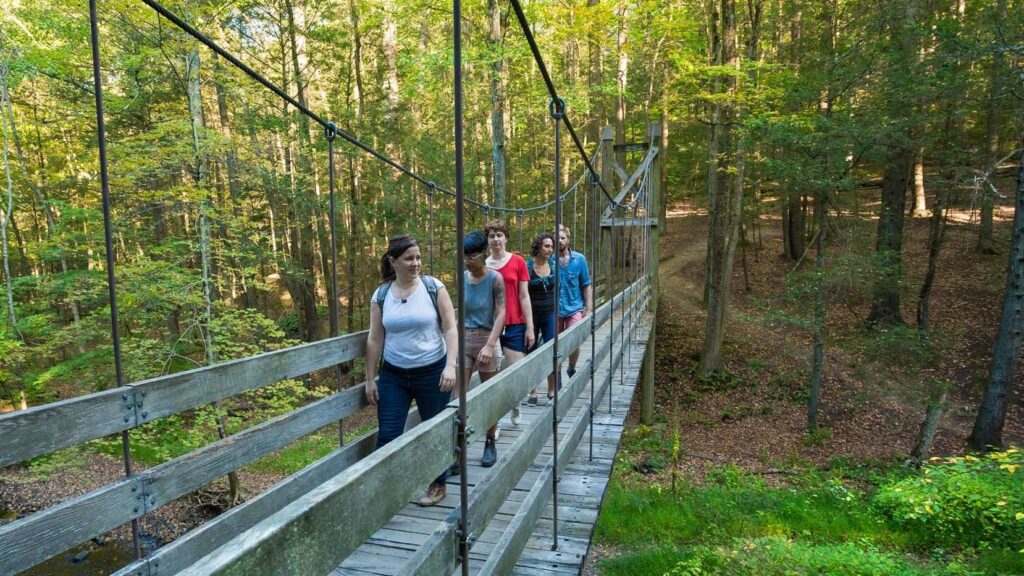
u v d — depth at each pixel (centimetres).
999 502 590
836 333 1308
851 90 984
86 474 869
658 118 1600
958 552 601
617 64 1370
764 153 1122
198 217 745
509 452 170
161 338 848
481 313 301
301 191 1192
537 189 1435
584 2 1004
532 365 194
